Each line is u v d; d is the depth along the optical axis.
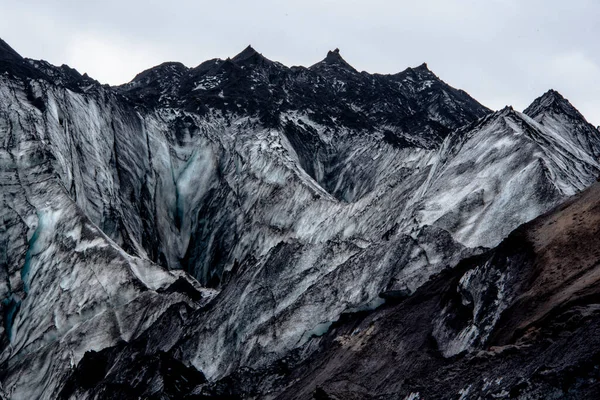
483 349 27.03
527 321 25.84
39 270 64.00
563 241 29.03
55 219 66.62
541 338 23.02
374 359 32.97
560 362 20.58
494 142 52.69
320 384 32.81
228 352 47.19
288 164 83.56
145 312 57.50
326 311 43.22
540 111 84.31
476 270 31.64
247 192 83.69
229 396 39.72
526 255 29.98
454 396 23.28
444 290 34.59
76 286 61.12
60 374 53.69
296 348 42.19
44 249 65.25
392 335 34.09
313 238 66.81
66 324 58.56
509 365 22.61
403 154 85.75
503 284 29.67
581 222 29.34
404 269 40.88
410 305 36.03
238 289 51.03
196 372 46.72
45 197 68.25
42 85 79.81
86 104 84.56
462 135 60.06
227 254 79.62
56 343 57.19
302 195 76.38
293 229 72.88
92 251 63.16
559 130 78.88
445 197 48.94
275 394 37.09
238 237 79.19
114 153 84.00
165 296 57.81
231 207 84.12
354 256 45.91
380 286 41.75
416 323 33.72
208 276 79.94
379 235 57.25
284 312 44.91
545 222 31.59
